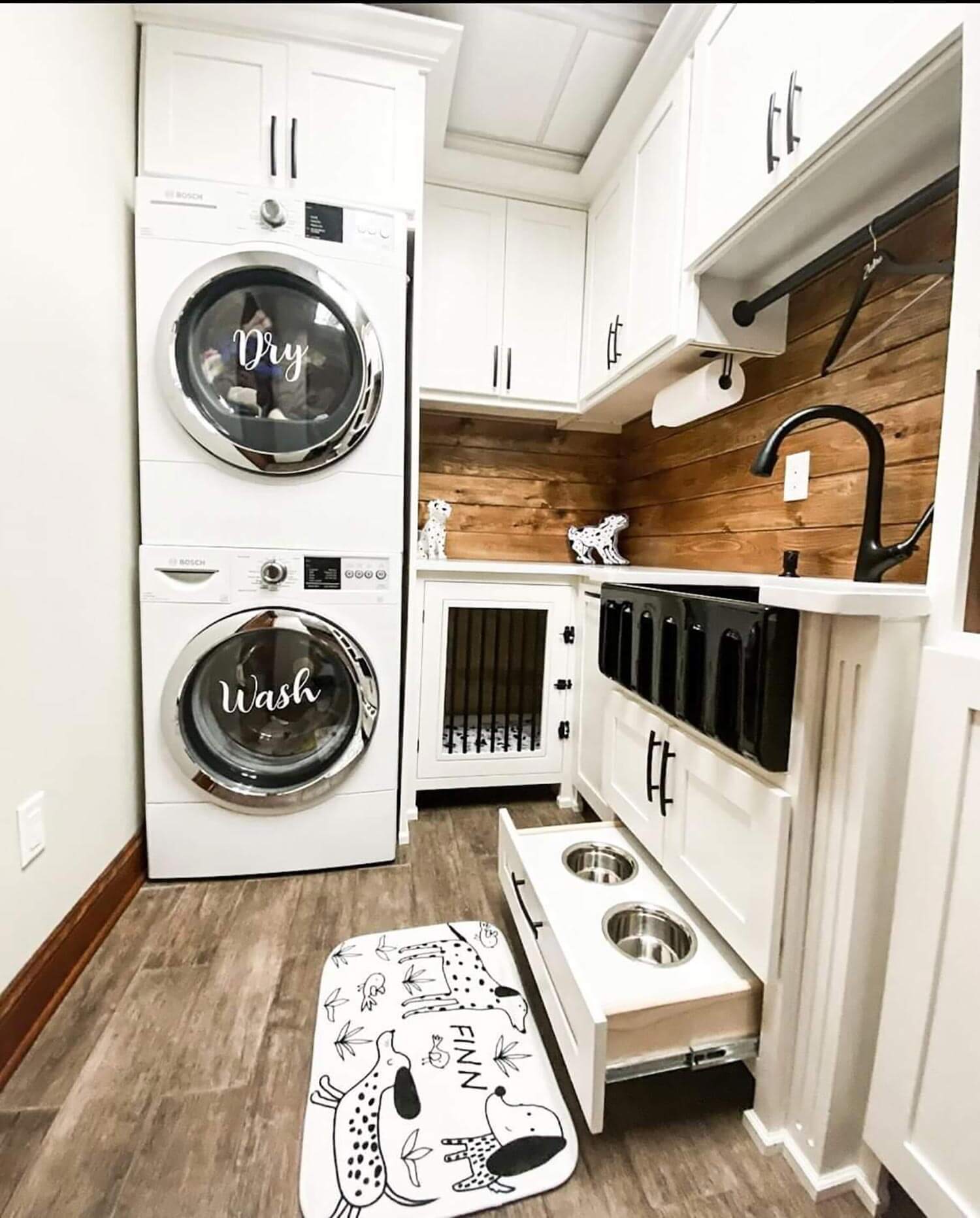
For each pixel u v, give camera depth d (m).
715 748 1.00
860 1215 0.80
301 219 1.45
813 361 1.43
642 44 1.53
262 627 1.49
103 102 1.30
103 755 1.34
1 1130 0.87
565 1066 1.00
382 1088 0.96
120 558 1.42
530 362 2.17
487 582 1.93
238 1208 0.78
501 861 1.39
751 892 0.88
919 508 1.13
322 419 1.50
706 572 1.90
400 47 1.53
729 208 1.26
